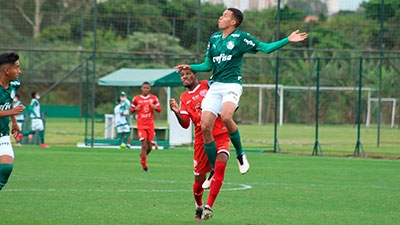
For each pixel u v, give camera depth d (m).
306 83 151.25
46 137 84.62
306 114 152.25
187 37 140.38
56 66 148.75
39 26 153.25
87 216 22.73
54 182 34.00
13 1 150.62
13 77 21.86
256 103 151.50
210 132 21.44
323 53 150.75
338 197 30.03
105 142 73.44
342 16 151.25
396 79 144.25
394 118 144.75
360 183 36.75
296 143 81.12
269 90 151.12
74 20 154.12
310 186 34.66
